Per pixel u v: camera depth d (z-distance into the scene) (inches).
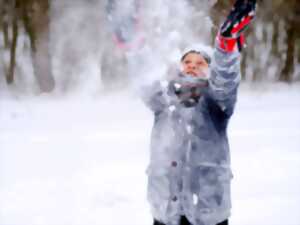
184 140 122.6
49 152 328.8
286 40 800.9
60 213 214.1
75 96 633.0
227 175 123.3
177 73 124.6
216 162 121.9
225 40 109.6
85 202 226.7
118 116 486.6
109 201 227.8
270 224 198.2
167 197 122.5
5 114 502.0
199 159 121.6
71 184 254.8
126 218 206.7
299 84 772.0
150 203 125.4
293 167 287.0
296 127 418.0
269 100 614.2
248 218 205.2
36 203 226.5
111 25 122.3
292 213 210.4
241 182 257.3
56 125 438.0
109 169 283.4
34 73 698.8
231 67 112.8
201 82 122.6
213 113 122.0
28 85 688.4
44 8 712.4
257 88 711.7
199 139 121.8
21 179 264.7
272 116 480.1
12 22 708.7
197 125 122.2
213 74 115.3
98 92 639.1
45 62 696.4
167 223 122.8
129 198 232.1
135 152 327.0
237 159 305.1
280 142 354.6
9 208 219.9
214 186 121.6
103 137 376.8
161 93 125.0
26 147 345.1
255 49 785.6
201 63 123.6
